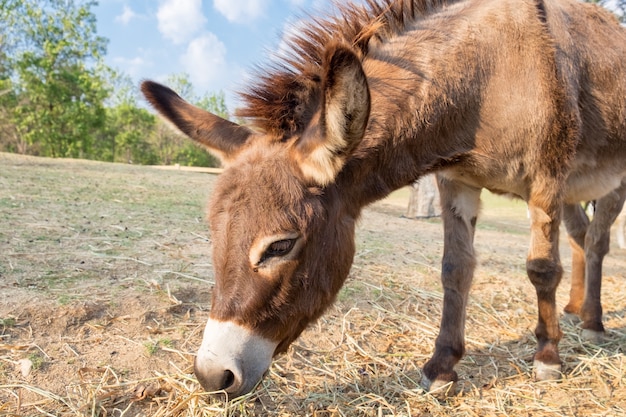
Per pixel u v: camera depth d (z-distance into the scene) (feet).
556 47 9.42
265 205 6.57
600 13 11.94
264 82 7.70
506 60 8.94
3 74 116.47
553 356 9.84
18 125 118.42
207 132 7.82
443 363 9.32
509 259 21.54
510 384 9.67
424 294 14.85
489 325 13.17
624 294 17.07
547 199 9.39
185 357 9.42
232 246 6.55
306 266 6.91
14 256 13.19
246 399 8.02
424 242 23.29
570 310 14.42
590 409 8.75
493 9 9.26
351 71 5.83
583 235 14.26
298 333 7.39
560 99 9.18
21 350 8.80
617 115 11.03
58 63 117.50
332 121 6.19
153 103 7.98
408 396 9.01
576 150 10.24
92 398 7.72
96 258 13.89
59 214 19.79
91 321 10.09
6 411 7.32
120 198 27.12
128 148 164.55
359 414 8.30
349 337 11.15
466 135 8.91
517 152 9.09
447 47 8.68
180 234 18.25
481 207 10.69
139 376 8.68
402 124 8.18
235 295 6.57
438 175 10.29
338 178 7.41
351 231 7.77
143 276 12.75
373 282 15.16
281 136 7.23
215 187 7.04
